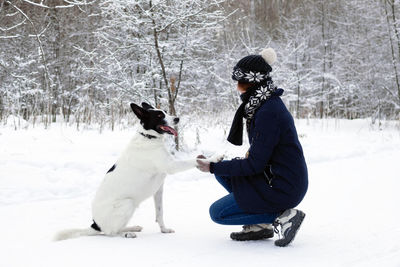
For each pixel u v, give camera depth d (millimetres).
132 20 7188
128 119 9344
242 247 3188
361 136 9438
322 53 14500
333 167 6652
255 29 15383
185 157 6840
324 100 12836
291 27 16266
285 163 3133
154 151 3594
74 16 11633
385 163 6707
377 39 12578
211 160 3287
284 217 3150
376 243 3164
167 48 7332
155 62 7695
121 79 7590
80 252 3061
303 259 2865
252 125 3232
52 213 4438
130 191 3600
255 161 3070
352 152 7785
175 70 7609
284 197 3117
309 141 8820
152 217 4309
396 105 11289
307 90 12961
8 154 6289
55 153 6527
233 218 3311
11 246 3322
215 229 3807
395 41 11805
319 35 14930
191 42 7367
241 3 15078
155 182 3705
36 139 7328
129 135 8102
